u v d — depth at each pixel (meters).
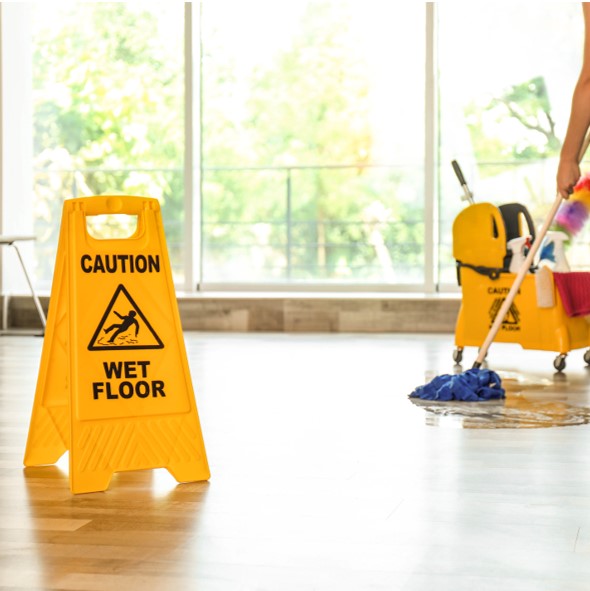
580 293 4.29
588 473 2.34
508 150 6.66
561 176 2.84
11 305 6.71
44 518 1.96
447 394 3.44
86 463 2.17
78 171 7.19
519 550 1.74
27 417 3.16
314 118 6.89
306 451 2.59
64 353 2.42
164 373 2.27
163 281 2.31
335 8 6.84
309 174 6.92
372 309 6.30
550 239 4.58
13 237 5.98
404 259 6.81
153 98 7.08
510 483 2.24
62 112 7.19
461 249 4.51
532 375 4.14
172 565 1.67
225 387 3.78
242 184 7.00
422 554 1.72
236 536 1.83
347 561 1.68
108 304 2.26
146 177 7.11
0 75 6.98
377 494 2.13
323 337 5.92
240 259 7.02
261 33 6.93
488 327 4.47
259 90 6.95
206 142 7.03
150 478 2.29
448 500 2.08
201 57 7.00
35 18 7.18
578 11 6.55
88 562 1.68
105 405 2.21
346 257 6.89
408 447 2.64
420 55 6.74
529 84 6.62
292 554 1.72
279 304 6.39
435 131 6.67
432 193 6.66
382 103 6.80
